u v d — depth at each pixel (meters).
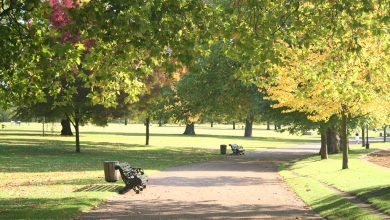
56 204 13.88
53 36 10.50
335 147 38.97
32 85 12.59
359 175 20.47
